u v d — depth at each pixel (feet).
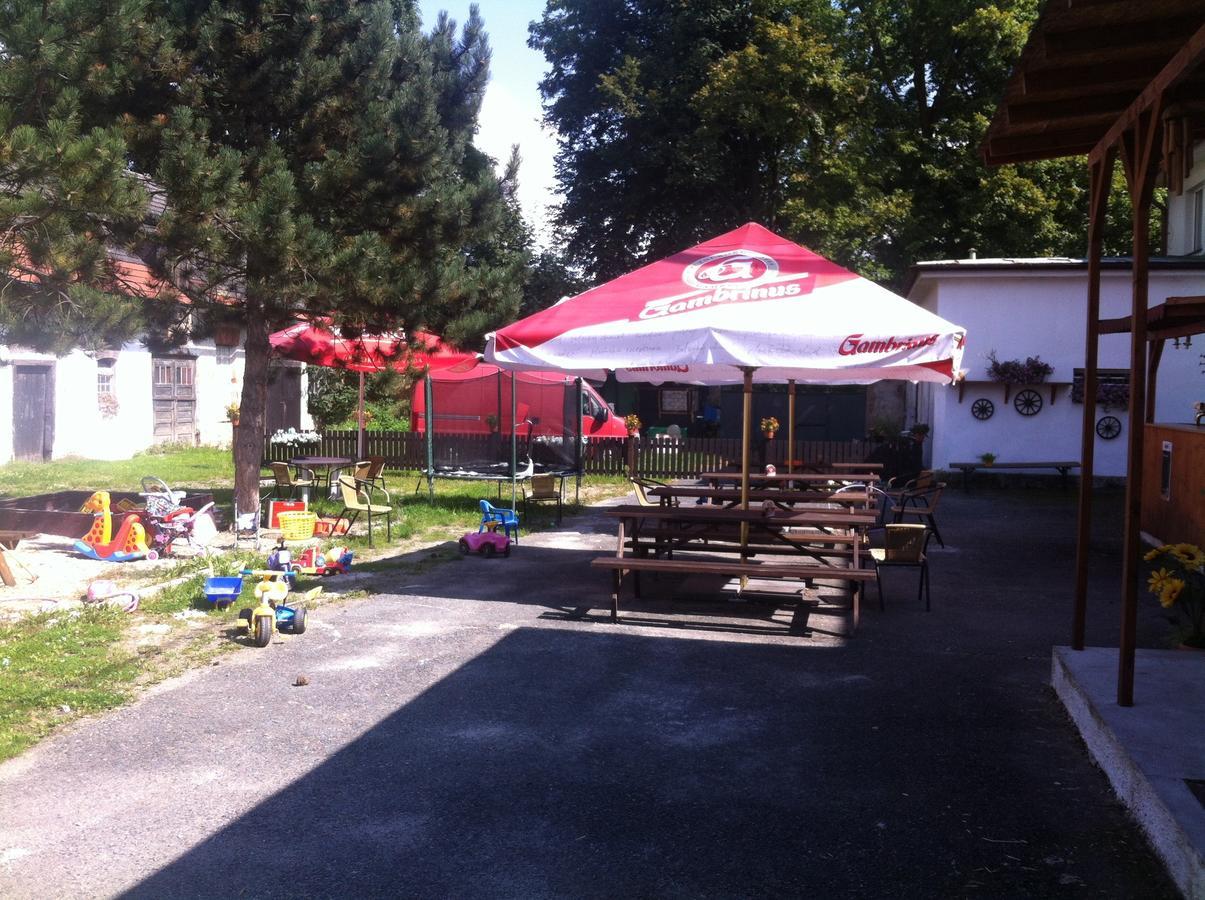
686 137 96.17
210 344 81.20
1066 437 63.16
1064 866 13.26
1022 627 26.32
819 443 64.59
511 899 12.41
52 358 63.46
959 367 25.23
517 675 21.54
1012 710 19.58
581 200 106.73
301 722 18.49
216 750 17.11
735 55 91.81
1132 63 18.21
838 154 90.68
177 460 67.26
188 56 34.94
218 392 82.99
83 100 31.86
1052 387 62.90
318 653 23.02
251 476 39.47
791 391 42.01
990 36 87.10
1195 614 21.76
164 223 31.78
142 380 72.13
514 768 16.48
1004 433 63.77
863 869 13.21
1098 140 22.39
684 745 17.58
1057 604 29.19
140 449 71.77
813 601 29.17
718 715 19.15
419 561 34.73
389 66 38.11
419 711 19.17
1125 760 15.06
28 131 26.99
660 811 14.93
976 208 90.07
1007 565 35.81
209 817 14.58
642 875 13.03
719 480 42.04
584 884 12.79
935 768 16.62
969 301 63.46
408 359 40.65
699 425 98.27
